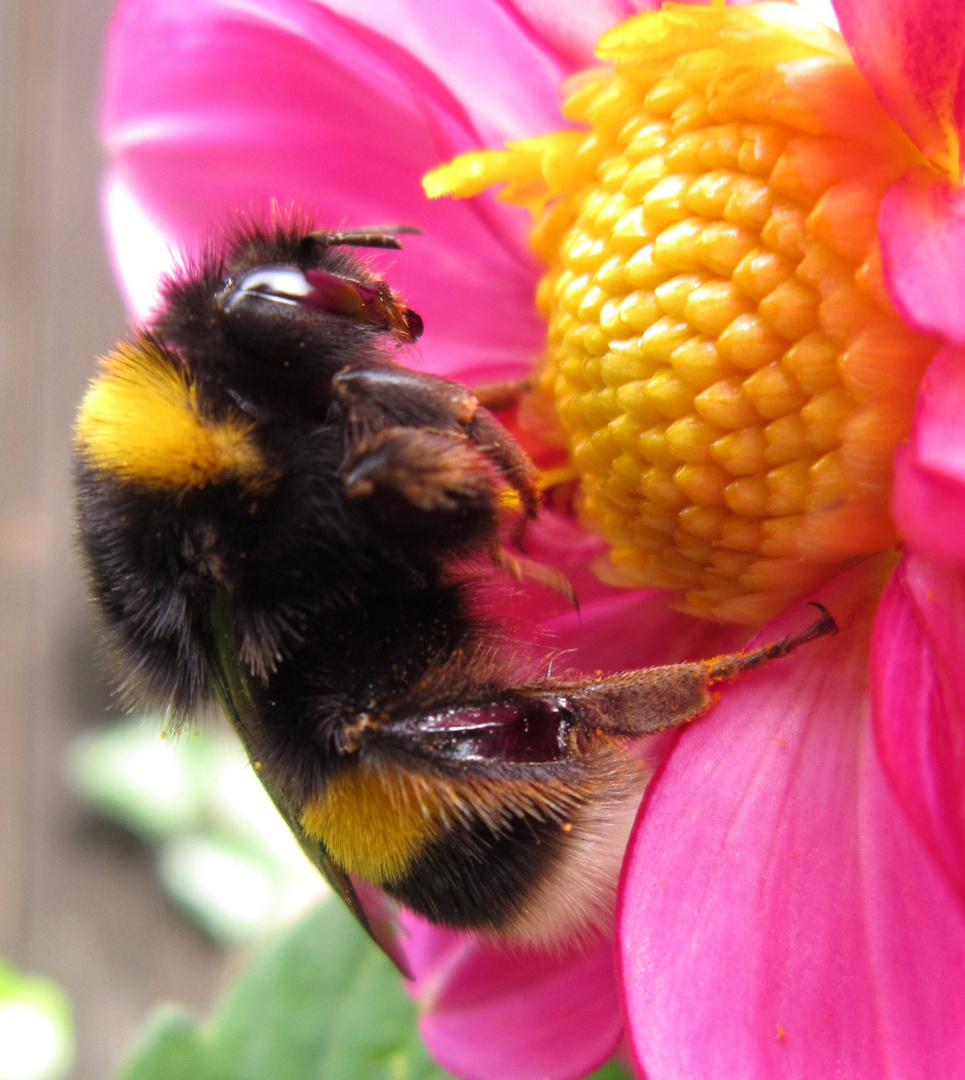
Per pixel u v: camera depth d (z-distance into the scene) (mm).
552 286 48
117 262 56
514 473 45
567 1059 48
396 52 48
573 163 47
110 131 55
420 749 46
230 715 47
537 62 49
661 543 46
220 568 46
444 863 46
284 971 60
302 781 46
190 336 46
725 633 47
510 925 46
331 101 53
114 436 46
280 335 45
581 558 49
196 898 117
